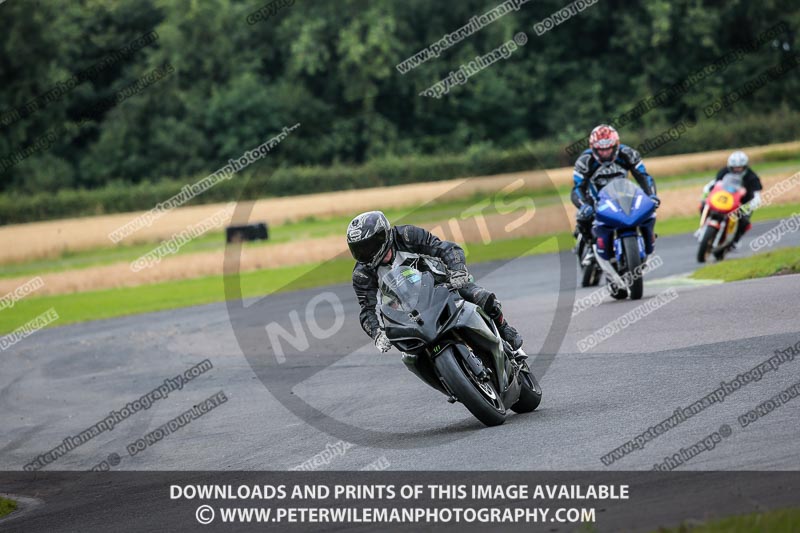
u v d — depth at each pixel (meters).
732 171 59.38
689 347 32.00
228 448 28.95
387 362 40.59
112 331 61.50
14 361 53.88
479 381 24.92
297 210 177.00
